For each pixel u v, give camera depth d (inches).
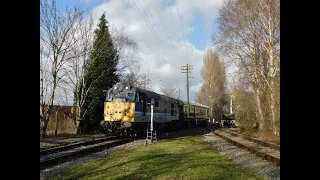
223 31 1285.7
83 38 1117.7
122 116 969.5
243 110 1346.0
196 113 2128.4
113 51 1302.9
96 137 1003.3
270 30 1115.3
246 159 581.3
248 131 1310.3
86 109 1149.1
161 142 916.0
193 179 362.0
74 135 1043.9
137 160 518.6
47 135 964.6
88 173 407.8
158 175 383.6
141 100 1027.9
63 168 448.1
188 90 1942.7
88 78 1172.5
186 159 534.3
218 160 544.1
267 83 1088.8
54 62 950.4
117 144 830.5
